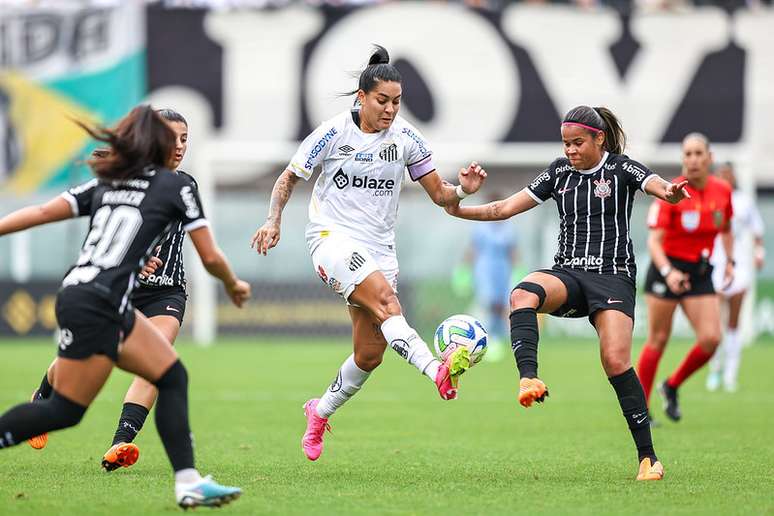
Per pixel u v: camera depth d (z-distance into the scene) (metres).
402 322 24.06
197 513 19.89
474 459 28.28
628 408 24.41
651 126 77.00
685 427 36.00
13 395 44.22
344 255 24.58
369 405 42.75
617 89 77.00
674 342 78.25
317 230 25.42
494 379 53.94
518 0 77.06
